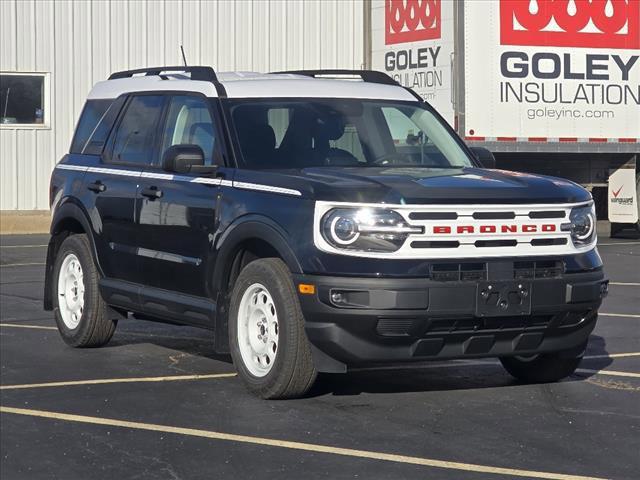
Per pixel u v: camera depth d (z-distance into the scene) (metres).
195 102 9.59
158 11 25.95
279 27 26.88
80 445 7.35
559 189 8.38
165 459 7.00
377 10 22.05
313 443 7.29
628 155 22.83
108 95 10.88
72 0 25.38
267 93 9.48
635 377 9.31
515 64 21.33
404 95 10.04
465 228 7.91
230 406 8.29
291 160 9.05
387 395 8.65
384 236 7.79
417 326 7.78
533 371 9.04
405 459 6.93
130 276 9.95
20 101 25.23
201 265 8.98
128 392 8.82
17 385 9.13
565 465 6.81
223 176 8.88
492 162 9.92
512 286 7.96
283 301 8.08
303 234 7.99
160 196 9.48
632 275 16.70
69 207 10.67
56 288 10.89
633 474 6.64
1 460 7.03
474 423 7.79
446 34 20.94
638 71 22.23
